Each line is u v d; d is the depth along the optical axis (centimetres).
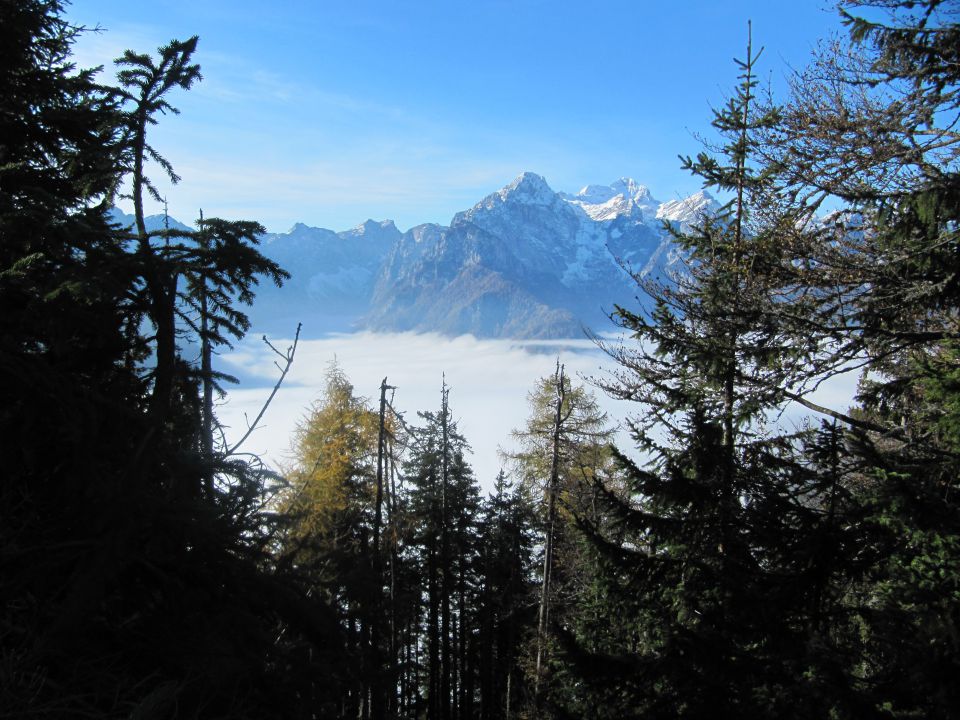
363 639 757
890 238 621
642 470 823
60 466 511
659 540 814
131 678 455
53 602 485
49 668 438
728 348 744
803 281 671
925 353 676
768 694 636
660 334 837
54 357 538
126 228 598
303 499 1197
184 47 557
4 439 471
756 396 723
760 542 723
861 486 728
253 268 551
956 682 492
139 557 474
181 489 553
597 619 1122
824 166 631
